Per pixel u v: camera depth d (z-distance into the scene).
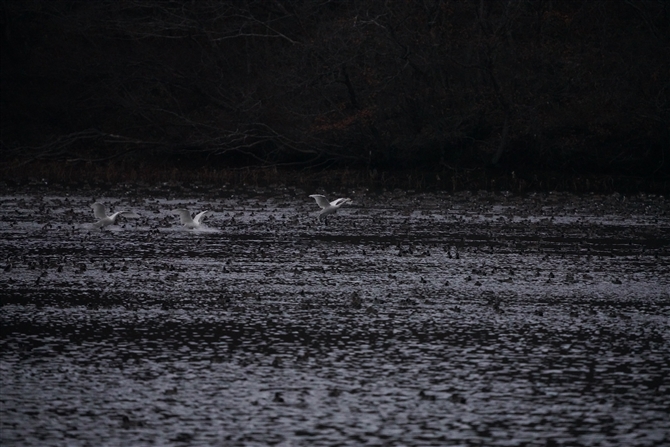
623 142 172.12
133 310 59.94
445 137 169.38
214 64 178.38
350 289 67.50
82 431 39.16
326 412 41.47
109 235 93.81
